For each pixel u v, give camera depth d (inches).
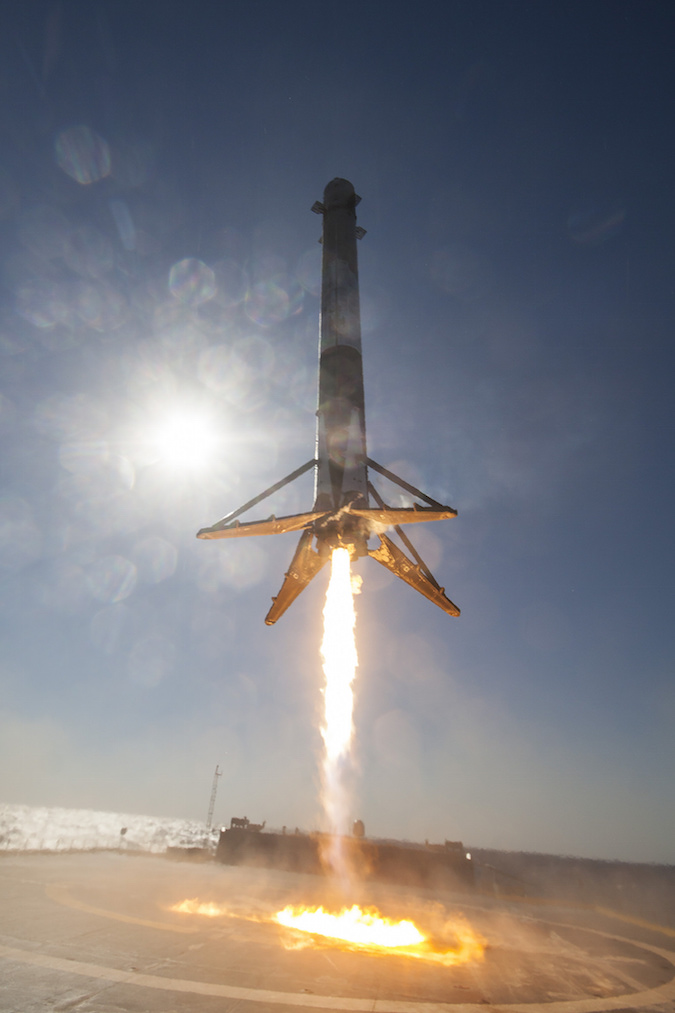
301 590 1059.3
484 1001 502.6
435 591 1005.8
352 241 1248.2
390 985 522.0
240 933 682.2
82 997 421.1
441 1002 486.6
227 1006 425.4
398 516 890.7
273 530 966.4
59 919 664.4
